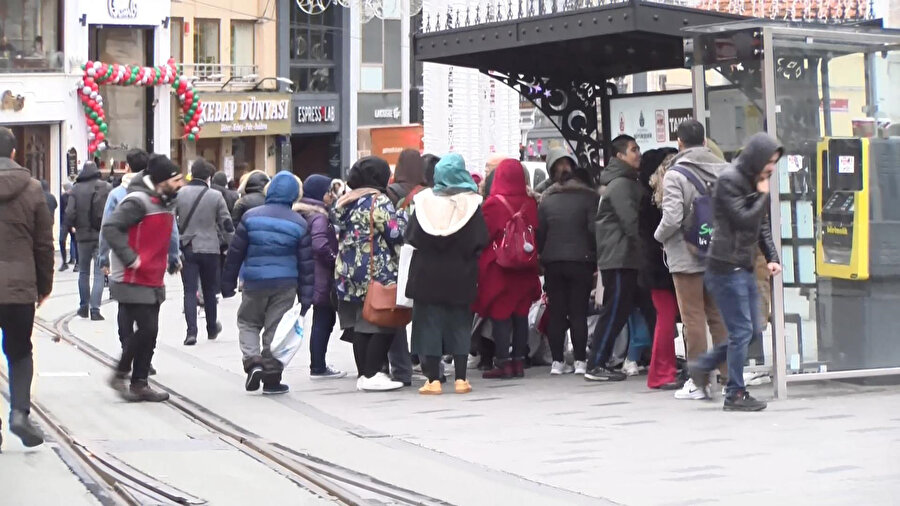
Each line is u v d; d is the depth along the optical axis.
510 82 15.82
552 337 13.95
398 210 13.26
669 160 12.19
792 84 12.07
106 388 13.48
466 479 9.14
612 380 13.47
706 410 11.59
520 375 14.02
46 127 43.41
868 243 12.37
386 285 13.12
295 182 13.27
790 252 12.16
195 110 47.28
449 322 13.04
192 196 17.42
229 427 11.32
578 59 15.42
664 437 10.42
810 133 12.16
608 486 8.76
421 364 14.07
